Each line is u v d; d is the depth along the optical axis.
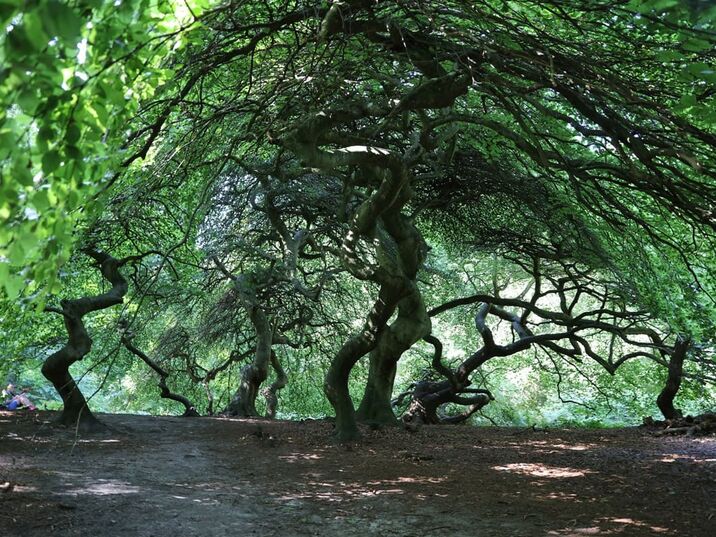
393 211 12.38
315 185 15.45
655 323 19.59
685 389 21.73
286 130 8.32
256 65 8.85
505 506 7.52
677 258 12.91
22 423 12.59
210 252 16.70
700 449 11.79
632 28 6.47
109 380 20.48
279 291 19.19
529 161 13.34
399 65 9.33
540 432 14.30
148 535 6.22
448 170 13.98
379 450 11.24
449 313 23.92
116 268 13.19
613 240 14.10
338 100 8.89
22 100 2.50
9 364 9.56
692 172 7.97
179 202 14.13
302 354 23.09
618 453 11.25
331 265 19.83
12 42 2.22
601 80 6.17
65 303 12.33
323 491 8.22
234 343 23.02
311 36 7.14
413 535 6.43
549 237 16.20
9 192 2.76
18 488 7.54
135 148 7.87
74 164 3.18
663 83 6.49
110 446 10.91
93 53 3.17
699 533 6.50
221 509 7.26
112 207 9.95
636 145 5.92
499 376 26.38
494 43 6.16
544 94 9.95
